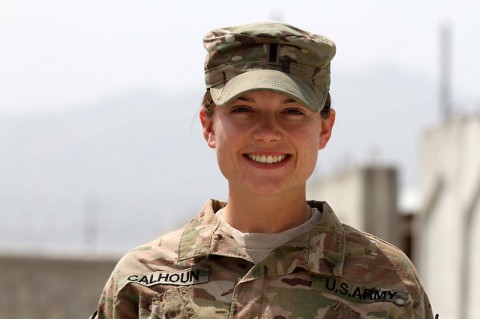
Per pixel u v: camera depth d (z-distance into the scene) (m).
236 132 3.54
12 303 15.48
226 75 3.59
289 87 3.47
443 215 12.22
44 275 15.58
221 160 3.61
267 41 3.56
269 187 3.54
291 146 3.53
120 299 3.73
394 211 14.12
